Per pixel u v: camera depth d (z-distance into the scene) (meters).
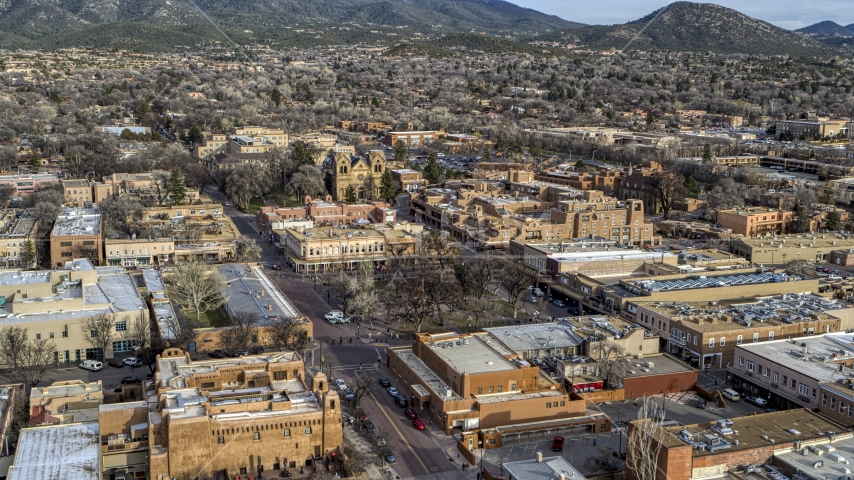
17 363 186.62
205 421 141.88
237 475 145.50
